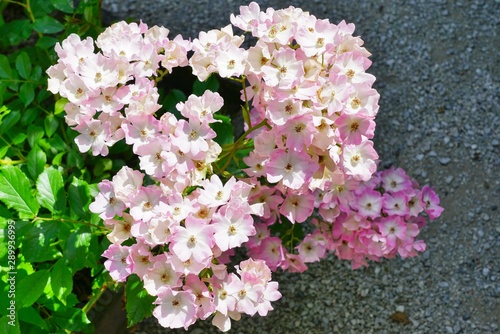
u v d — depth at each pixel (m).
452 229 1.15
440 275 1.12
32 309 0.85
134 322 0.86
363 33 1.29
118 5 1.30
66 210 0.91
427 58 1.27
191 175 0.78
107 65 0.79
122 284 0.93
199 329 1.08
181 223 0.78
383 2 1.32
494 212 1.16
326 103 0.75
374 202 0.91
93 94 0.78
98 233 0.86
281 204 0.91
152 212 0.77
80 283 1.01
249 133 0.90
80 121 0.80
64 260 0.84
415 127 1.21
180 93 1.00
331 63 0.79
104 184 0.80
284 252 0.94
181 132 0.76
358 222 0.91
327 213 0.91
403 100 1.23
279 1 1.30
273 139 0.79
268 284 0.81
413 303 1.10
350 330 1.08
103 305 0.99
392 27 1.30
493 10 1.32
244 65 0.79
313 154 0.79
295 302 1.10
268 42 0.78
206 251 0.74
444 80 1.25
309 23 0.81
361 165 0.79
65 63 0.80
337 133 0.76
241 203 0.76
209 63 0.83
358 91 0.76
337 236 0.94
